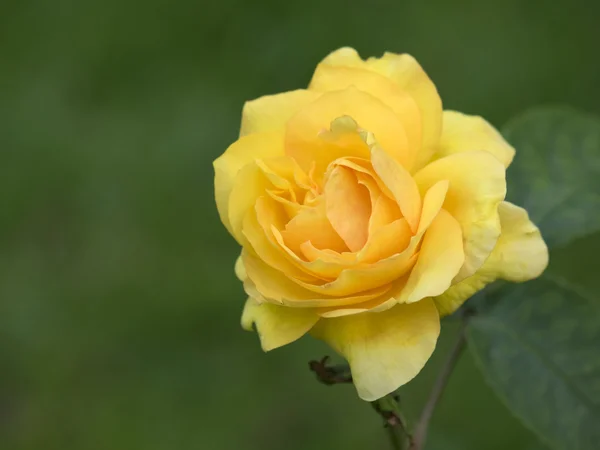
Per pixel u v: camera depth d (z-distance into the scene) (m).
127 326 1.05
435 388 0.56
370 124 0.51
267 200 0.51
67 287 1.08
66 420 1.00
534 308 0.56
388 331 0.49
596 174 0.59
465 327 0.56
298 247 0.50
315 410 0.95
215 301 1.04
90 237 1.12
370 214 0.50
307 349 0.99
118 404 1.00
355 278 0.48
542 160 0.59
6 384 1.03
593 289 0.94
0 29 1.32
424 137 0.51
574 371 0.55
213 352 1.02
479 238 0.49
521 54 1.15
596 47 1.14
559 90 1.11
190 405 0.98
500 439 0.87
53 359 1.04
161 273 1.07
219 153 1.15
